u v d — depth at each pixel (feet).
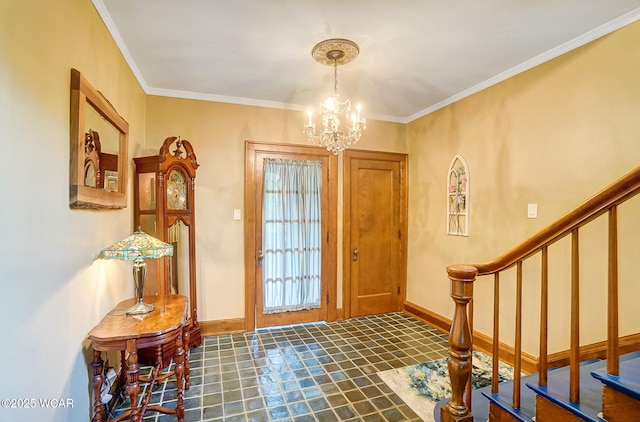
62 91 4.64
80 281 5.17
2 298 3.31
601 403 3.97
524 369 8.29
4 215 3.35
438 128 11.70
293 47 7.71
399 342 10.25
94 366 5.33
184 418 6.34
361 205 12.91
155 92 10.29
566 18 6.49
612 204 3.61
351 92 10.64
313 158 12.10
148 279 8.61
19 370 3.58
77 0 5.17
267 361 8.88
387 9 6.23
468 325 5.05
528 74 8.45
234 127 11.12
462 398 4.99
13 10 3.51
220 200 10.97
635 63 6.31
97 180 5.81
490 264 5.05
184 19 6.55
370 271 13.07
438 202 11.71
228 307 11.06
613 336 3.57
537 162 8.20
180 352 6.19
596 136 6.95
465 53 7.97
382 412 6.63
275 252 11.64
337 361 8.89
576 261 3.97
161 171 8.53
